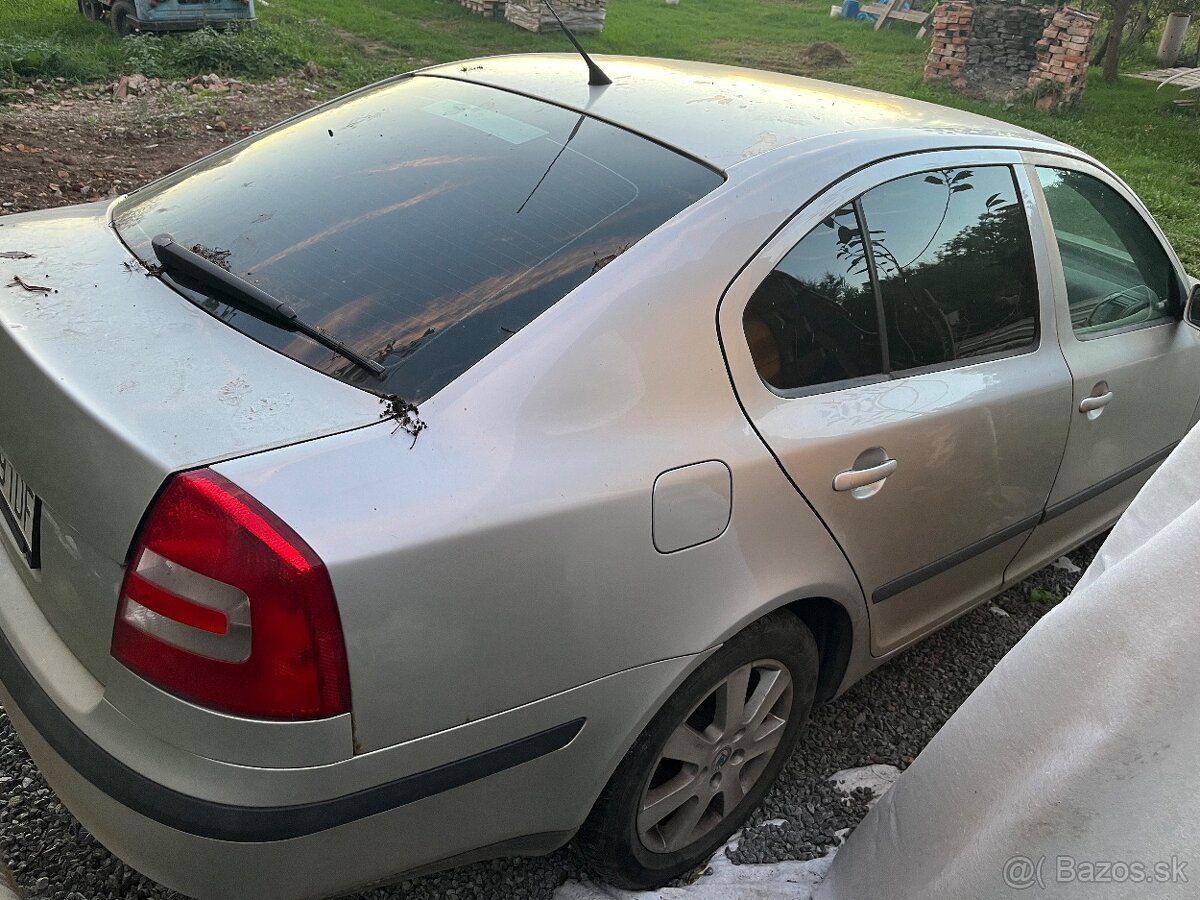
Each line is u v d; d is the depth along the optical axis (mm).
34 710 1595
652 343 1791
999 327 2555
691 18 18703
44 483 1582
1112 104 14492
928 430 2240
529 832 1791
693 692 1916
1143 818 1469
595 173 2043
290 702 1394
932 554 2438
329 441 1495
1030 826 1578
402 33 13953
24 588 1772
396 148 2248
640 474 1701
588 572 1642
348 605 1399
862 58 16375
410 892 2074
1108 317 2965
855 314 2166
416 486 1489
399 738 1503
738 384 1902
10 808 2143
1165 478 1635
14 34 10047
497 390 1624
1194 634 1418
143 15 10547
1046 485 2764
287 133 2482
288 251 1943
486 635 1543
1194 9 17219
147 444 1437
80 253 2020
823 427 2020
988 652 3117
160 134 7637
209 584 1380
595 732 1763
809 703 2301
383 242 1927
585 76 2502
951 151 2428
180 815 1425
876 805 1997
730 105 2334
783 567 1978
